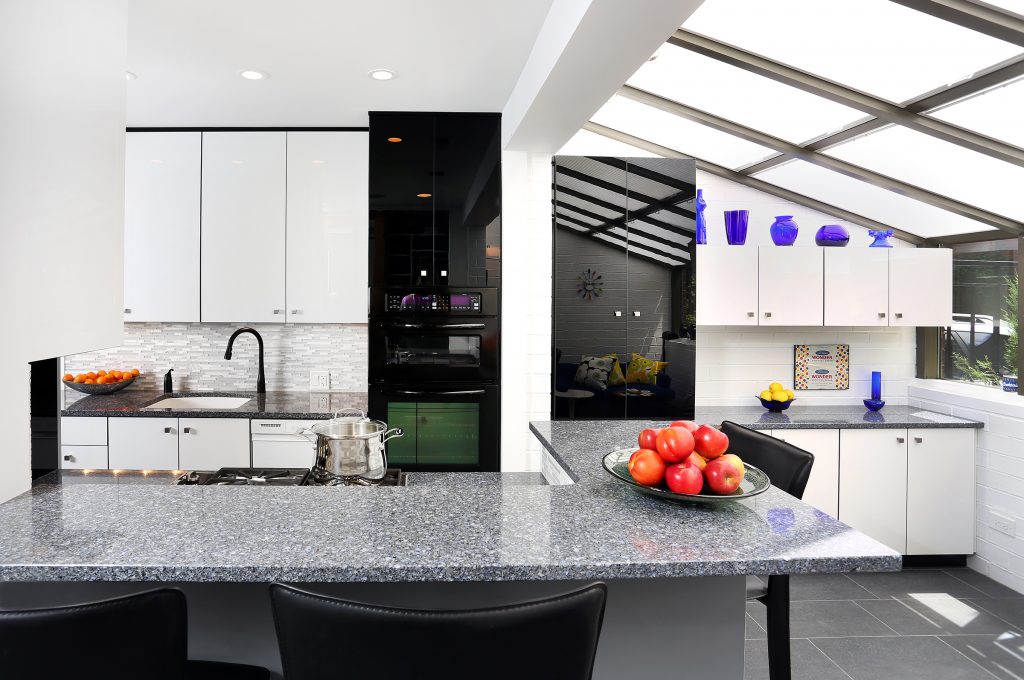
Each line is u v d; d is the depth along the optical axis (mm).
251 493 1641
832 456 3668
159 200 3871
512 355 3701
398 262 3711
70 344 1715
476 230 3711
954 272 4117
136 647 1027
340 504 1558
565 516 1484
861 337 4344
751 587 1854
